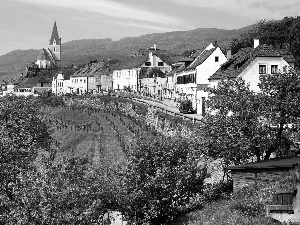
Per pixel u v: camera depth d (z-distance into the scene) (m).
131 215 32.34
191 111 75.69
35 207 24.19
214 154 36.62
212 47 87.94
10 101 56.50
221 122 36.06
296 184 27.20
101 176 30.05
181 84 90.56
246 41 98.56
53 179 25.17
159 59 131.50
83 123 100.50
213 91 38.41
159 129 70.56
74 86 159.38
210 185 37.31
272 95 36.66
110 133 85.69
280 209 27.34
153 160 32.50
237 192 31.97
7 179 29.72
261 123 35.16
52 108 120.62
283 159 33.25
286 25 89.75
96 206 25.80
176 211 34.12
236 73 60.03
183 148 35.22
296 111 35.06
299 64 73.62
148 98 103.50
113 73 143.00
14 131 50.47
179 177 33.09
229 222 28.22
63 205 24.70
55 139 93.38
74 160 26.77
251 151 35.59
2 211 25.22
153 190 32.06
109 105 102.75
